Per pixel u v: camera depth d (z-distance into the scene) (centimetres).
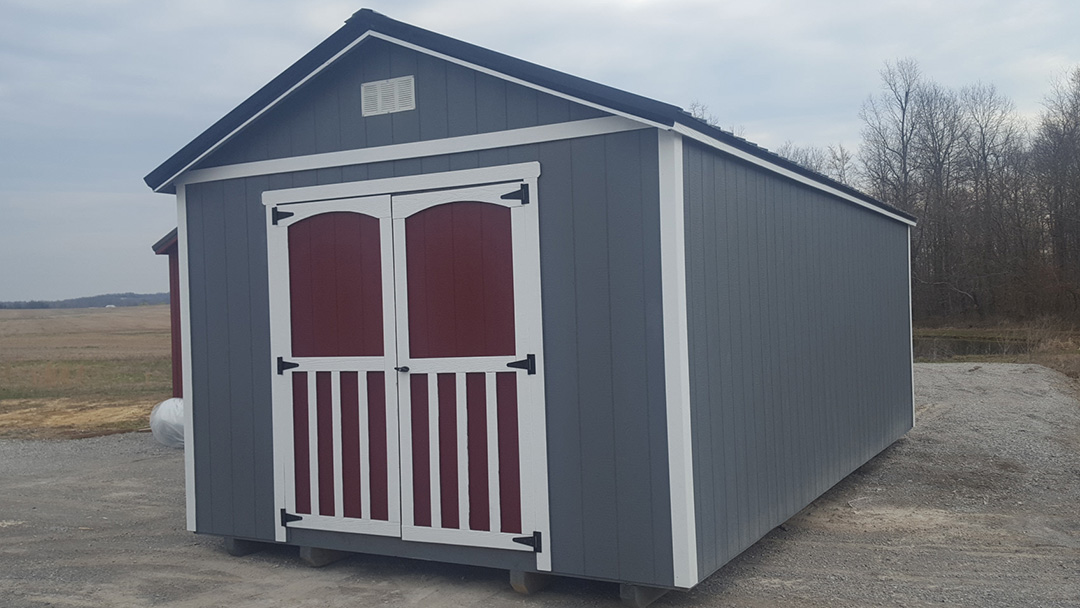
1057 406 1274
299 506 589
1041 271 3066
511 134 519
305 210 587
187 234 639
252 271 610
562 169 504
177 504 806
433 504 539
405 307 549
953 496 771
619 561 484
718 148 524
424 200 545
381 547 560
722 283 535
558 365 504
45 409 1608
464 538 529
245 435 612
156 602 514
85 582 559
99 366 2536
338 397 574
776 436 620
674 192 471
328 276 579
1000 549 603
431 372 540
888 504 749
